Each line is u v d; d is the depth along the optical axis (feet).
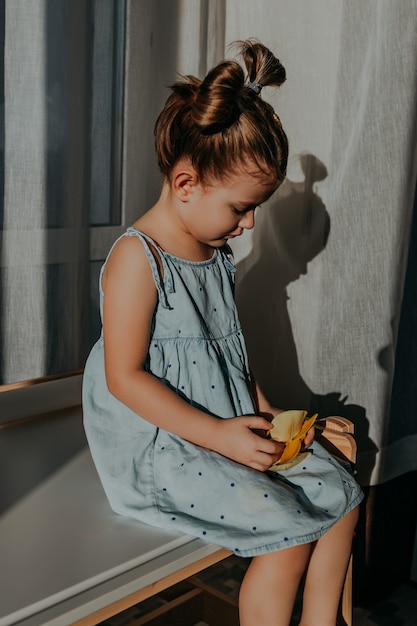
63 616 2.65
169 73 4.63
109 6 4.29
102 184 4.50
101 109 4.39
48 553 2.98
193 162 3.29
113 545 3.07
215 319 3.76
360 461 4.98
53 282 4.34
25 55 4.03
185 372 3.54
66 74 4.17
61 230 4.31
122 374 3.34
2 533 3.12
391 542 5.39
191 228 3.48
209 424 3.33
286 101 4.72
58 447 3.97
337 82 4.56
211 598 4.72
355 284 4.78
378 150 4.64
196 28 4.64
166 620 4.62
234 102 3.22
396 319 4.90
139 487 3.33
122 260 3.38
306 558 3.18
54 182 4.23
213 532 3.10
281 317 4.97
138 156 4.61
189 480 3.27
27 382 4.23
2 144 4.06
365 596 5.29
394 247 4.77
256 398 4.02
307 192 4.76
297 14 4.60
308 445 3.59
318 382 4.87
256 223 4.96
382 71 4.56
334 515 3.28
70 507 3.37
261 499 3.16
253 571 3.16
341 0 4.48
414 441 5.29
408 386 5.20
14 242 4.19
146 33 4.48
